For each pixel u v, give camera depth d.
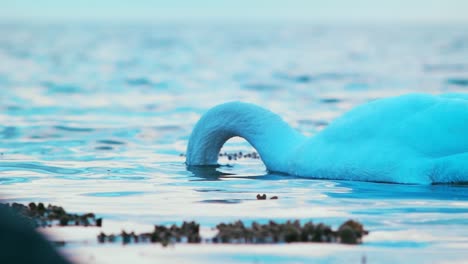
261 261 23.78
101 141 50.88
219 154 45.47
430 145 34.59
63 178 37.19
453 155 34.34
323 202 31.41
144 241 25.77
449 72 122.38
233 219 28.64
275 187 34.62
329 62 152.88
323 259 23.95
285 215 29.23
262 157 39.47
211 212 29.70
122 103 77.00
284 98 82.25
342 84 101.62
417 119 35.19
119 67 136.75
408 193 32.75
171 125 59.47
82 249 24.88
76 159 43.19
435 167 34.22
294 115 65.38
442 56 173.12
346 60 159.62
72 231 26.97
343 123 36.81
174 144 49.97
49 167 40.38
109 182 36.12
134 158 43.81
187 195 32.97
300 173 37.34
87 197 32.59
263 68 135.12
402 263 23.59
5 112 67.44
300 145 38.12
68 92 89.44
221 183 35.81
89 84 101.19
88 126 58.41
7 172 38.75
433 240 25.95
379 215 29.20
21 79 107.69
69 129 56.53
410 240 25.95
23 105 73.69
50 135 53.41
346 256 24.23
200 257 24.11
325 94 86.88
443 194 32.50
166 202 31.52
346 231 25.89
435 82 103.56
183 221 28.08
